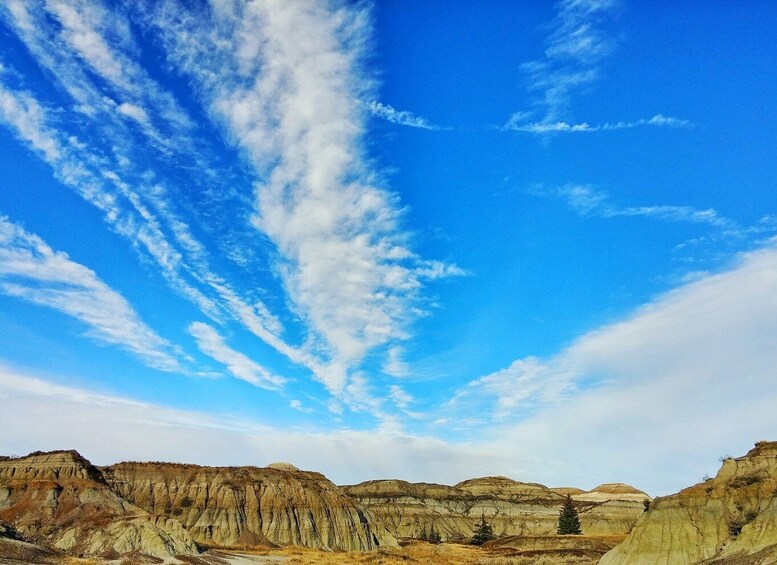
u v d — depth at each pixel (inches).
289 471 6983.3
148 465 6368.1
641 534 3253.0
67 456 5201.8
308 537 5925.2
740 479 3144.7
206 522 5674.2
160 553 3873.0
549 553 4896.7
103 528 4087.1
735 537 2903.5
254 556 4697.3
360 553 5260.8
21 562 3112.7
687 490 3358.8
